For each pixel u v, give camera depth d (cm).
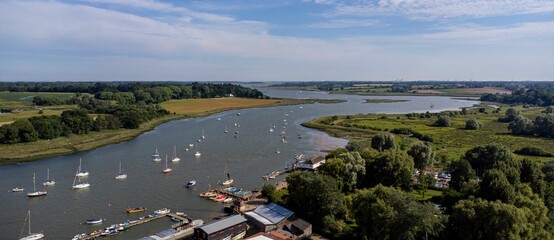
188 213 14888
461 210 10969
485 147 18512
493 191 12081
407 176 16150
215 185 18288
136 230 13388
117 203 15850
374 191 11819
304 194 13838
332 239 12550
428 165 19912
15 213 14762
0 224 13775
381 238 11019
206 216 14638
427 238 10825
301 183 14162
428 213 10762
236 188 17762
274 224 13050
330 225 12850
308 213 13750
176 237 12650
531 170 14875
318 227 13388
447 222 11244
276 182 18862
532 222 11044
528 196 12212
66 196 16650
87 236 12706
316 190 13550
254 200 16250
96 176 19638
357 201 12100
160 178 19388
